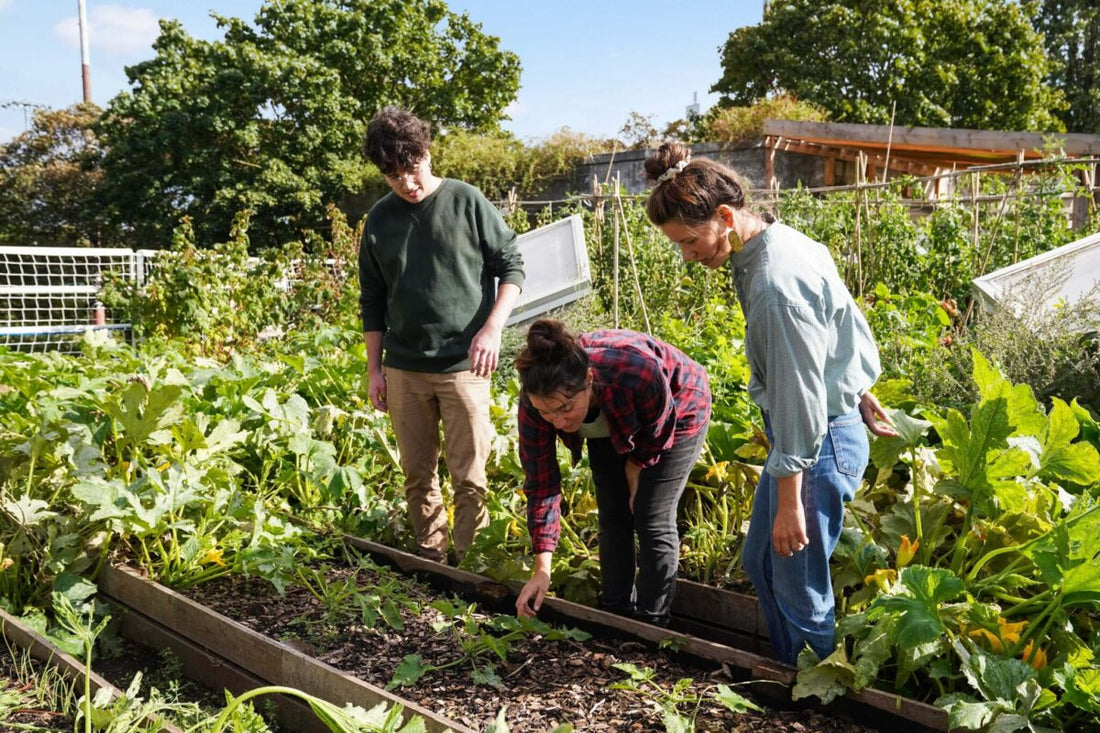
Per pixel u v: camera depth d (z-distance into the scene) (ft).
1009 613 8.43
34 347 33.27
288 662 8.74
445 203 11.68
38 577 11.29
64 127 89.30
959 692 7.66
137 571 11.22
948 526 10.08
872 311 19.52
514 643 9.69
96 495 10.63
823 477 7.76
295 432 14.29
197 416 12.98
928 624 7.29
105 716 7.52
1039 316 15.71
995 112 84.43
